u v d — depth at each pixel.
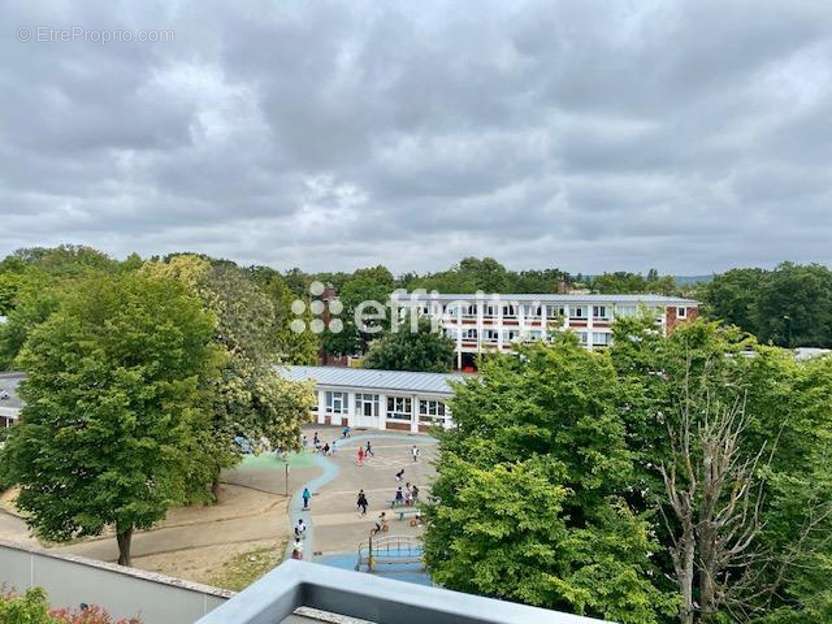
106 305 20.02
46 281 69.56
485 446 13.85
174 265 31.28
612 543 11.39
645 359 15.05
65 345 17.84
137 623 9.70
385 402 43.44
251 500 27.98
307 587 2.01
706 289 82.81
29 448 17.86
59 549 22.16
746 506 11.34
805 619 10.86
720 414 13.08
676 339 15.14
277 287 53.81
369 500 28.06
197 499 22.58
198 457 21.47
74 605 11.48
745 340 15.23
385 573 20.20
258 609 1.81
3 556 12.23
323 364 67.06
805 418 13.20
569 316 59.09
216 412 25.45
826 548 11.20
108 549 22.25
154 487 18.23
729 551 11.08
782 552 11.70
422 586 1.98
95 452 17.73
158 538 23.38
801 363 14.63
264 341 30.42
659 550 12.67
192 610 10.48
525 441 13.64
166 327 18.98
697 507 12.46
